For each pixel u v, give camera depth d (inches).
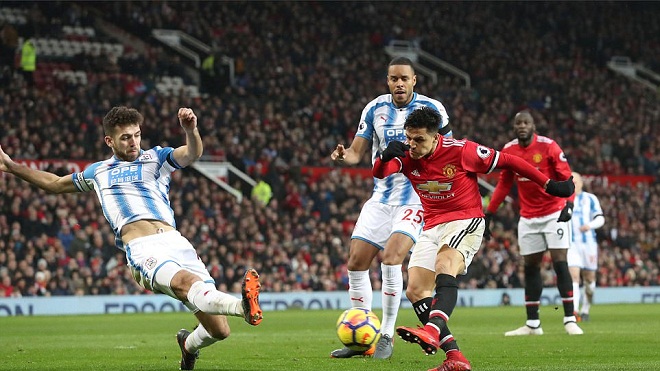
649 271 1659.7
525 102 2208.4
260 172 1647.4
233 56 2033.7
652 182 1999.3
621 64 2501.2
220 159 1654.8
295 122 1852.9
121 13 2063.2
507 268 1528.1
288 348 567.2
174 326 901.8
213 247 1370.6
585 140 2092.8
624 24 2583.7
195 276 365.7
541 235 680.4
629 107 2303.2
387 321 485.7
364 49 2222.0
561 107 2229.3
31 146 1488.7
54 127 1549.0
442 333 374.6
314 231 1492.4
